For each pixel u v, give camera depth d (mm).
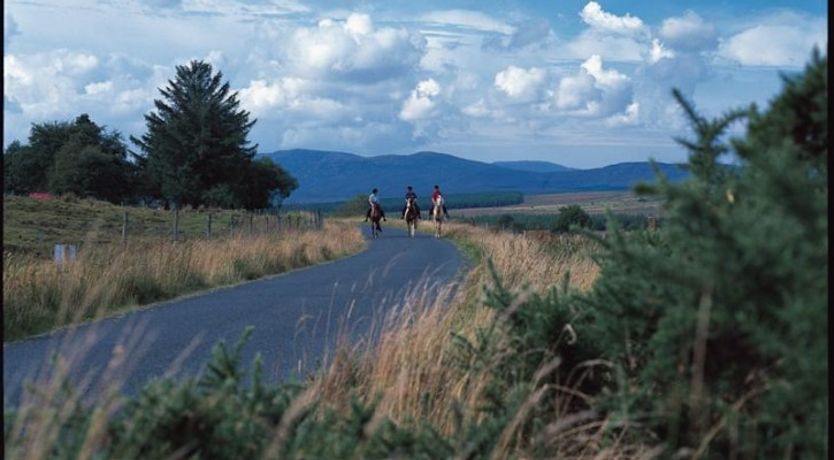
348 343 8500
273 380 8477
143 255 19203
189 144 97750
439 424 5961
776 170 3682
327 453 4645
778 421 4051
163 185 98938
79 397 4758
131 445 4305
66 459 4246
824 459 3816
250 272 23406
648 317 4871
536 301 6016
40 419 4555
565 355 5785
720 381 4383
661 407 4719
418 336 7324
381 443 4934
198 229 46750
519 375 5887
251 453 4574
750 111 4250
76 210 52812
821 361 3682
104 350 10922
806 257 3631
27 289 13664
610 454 4938
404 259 30641
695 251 4266
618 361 5230
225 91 101875
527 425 5652
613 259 5148
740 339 4102
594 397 5555
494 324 6250
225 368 5160
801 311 3611
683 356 4367
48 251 30125
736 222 3799
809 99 4082
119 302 15797
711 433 4406
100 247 19516
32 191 111938
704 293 3975
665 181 3918
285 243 28453
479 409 5871
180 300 17625
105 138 109625
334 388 6836
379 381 6734
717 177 4641
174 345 11414
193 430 4426
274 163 109938
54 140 112000
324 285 20984
